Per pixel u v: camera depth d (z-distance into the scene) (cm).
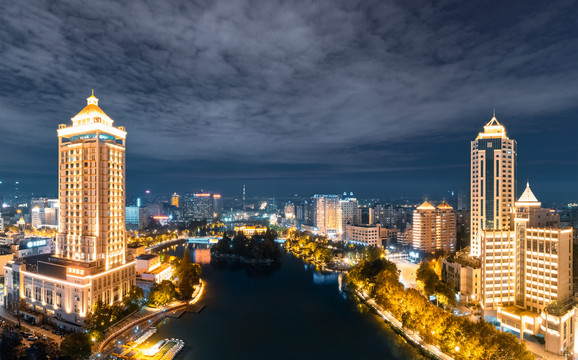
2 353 16912
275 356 18788
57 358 17038
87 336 17700
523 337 19775
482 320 17950
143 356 17762
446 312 19388
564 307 19162
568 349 18238
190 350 19262
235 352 19138
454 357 17750
